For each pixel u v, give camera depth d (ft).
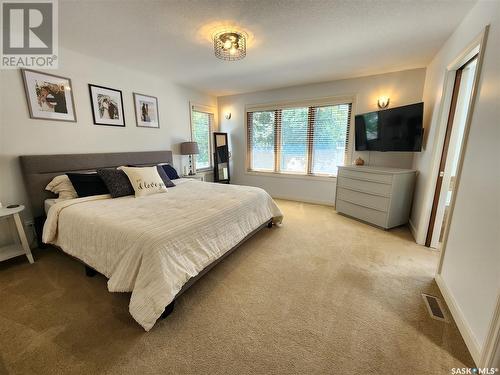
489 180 4.04
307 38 7.33
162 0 5.38
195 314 4.91
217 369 3.73
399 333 4.42
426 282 6.04
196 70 10.51
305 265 6.93
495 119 4.02
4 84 6.84
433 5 5.59
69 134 8.41
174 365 3.79
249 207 7.93
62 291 5.63
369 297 5.45
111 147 9.85
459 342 4.21
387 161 11.34
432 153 7.82
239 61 9.38
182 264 4.94
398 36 7.19
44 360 3.85
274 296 5.51
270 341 4.25
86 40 7.41
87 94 8.84
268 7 5.69
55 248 7.78
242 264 6.99
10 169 7.13
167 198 7.82
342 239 8.81
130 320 4.72
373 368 3.73
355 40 7.50
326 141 13.24
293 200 14.85
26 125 7.34
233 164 16.70
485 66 4.59
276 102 14.12
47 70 7.68
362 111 11.75
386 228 9.54
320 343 4.20
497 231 3.66
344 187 11.32
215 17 6.12
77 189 7.61
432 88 8.82
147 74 11.10
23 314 4.87
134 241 4.72
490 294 3.67
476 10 5.36
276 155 14.89
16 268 6.65
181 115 13.37
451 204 5.51
